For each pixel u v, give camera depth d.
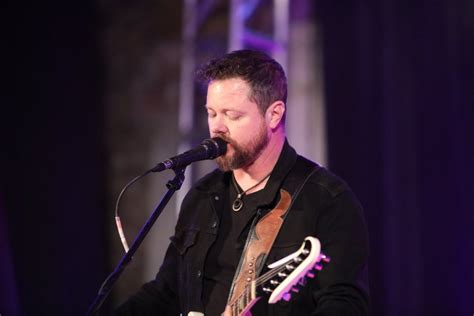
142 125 10.28
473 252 7.46
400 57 8.09
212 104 3.85
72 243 9.77
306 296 3.63
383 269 7.96
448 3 7.82
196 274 3.97
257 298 3.52
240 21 9.47
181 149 10.05
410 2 8.08
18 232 9.28
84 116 10.16
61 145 9.87
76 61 10.17
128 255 3.65
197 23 10.20
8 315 8.84
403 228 7.89
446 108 7.75
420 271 7.75
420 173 7.85
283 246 3.75
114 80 10.41
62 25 10.06
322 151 9.02
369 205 8.14
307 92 9.19
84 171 10.04
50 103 9.84
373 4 8.34
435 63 7.86
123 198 10.17
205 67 3.99
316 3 8.97
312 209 3.78
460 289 7.49
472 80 7.63
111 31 10.48
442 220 7.67
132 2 10.49
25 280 9.23
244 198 3.98
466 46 7.69
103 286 3.59
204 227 4.07
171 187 3.72
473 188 7.54
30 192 9.49
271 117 3.92
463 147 7.63
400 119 8.03
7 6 9.62
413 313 7.73
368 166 8.20
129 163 10.26
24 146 9.53
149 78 10.32
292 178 3.94
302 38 9.29
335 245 3.60
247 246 3.81
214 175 4.29
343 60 8.52
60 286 9.55
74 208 9.87
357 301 3.42
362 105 8.33
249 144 3.82
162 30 10.38
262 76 3.85
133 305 4.17
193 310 3.90
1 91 9.45
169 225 9.89
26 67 9.69
